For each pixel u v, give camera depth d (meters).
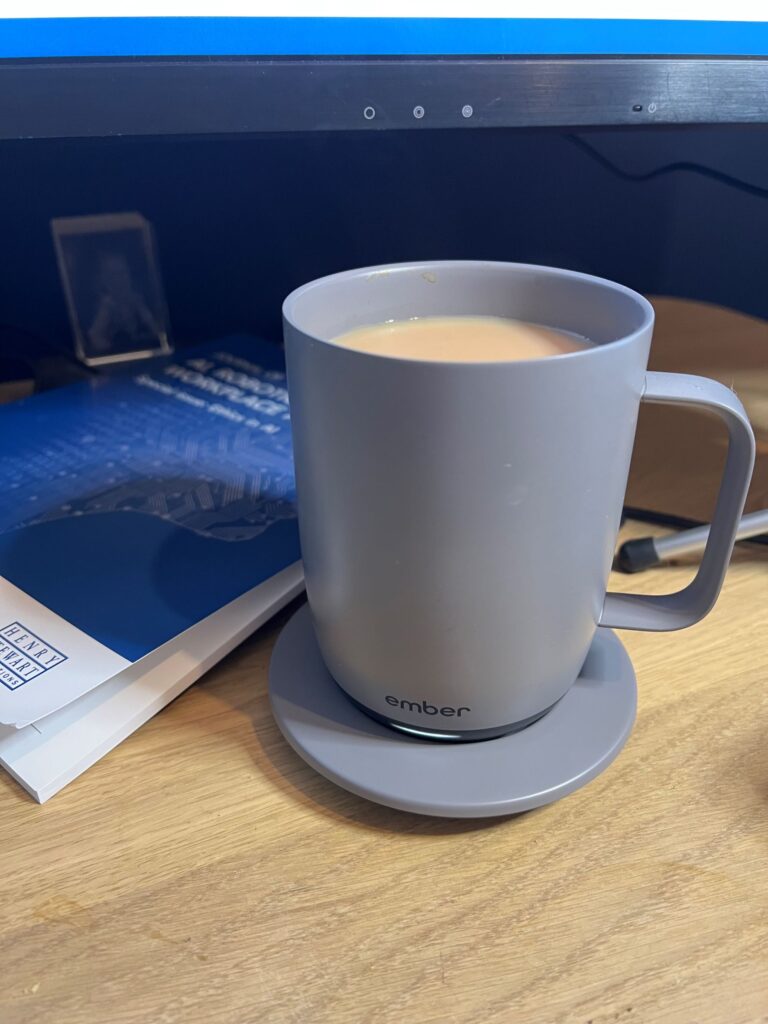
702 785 0.26
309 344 0.21
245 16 0.27
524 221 0.57
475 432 0.20
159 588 0.31
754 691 0.30
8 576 0.31
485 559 0.22
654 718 0.29
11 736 0.26
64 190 0.50
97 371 0.50
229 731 0.28
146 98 0.27
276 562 0.33
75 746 0.26
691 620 0.27
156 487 0.37
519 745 0.26
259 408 0.44
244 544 0.34
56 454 0.40
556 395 0.20
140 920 0.22
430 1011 0.20
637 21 0.30
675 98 0.31
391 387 0.20
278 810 0.25
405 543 0.22
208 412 0.44
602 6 0.29
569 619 0.24
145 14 0.26
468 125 0.30
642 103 0.31
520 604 0.23
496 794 0.24
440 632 0.23
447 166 0.55
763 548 0.38
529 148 0.54
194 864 0.24
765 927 0.22
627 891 0.23
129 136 0.27
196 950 0.21
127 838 0.24
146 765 0.27
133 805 0.25
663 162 0.53
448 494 0.21
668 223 0.55
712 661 0.31
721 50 0.31
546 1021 0.20
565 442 0.21
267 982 0.21
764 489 0.37
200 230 0.54
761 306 0.54
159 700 0.28
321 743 0.26
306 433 0.23
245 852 0.24
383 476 0.21
